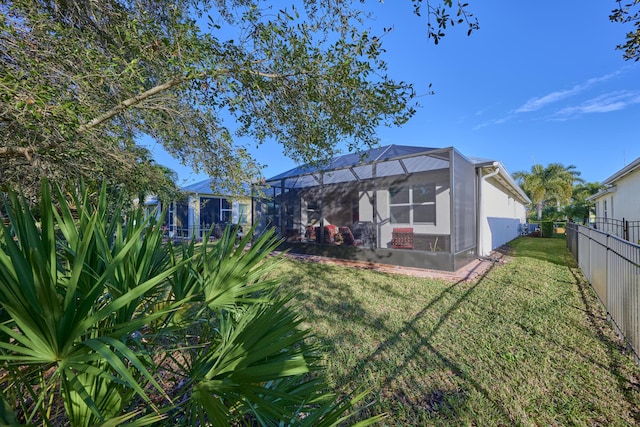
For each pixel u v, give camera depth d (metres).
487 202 10.63
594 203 19.62
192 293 1.73
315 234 11.10
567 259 8.72
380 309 4.32
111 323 1.34
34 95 1.79
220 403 1.15
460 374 2.60
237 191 3.79
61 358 0.97
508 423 2.02
